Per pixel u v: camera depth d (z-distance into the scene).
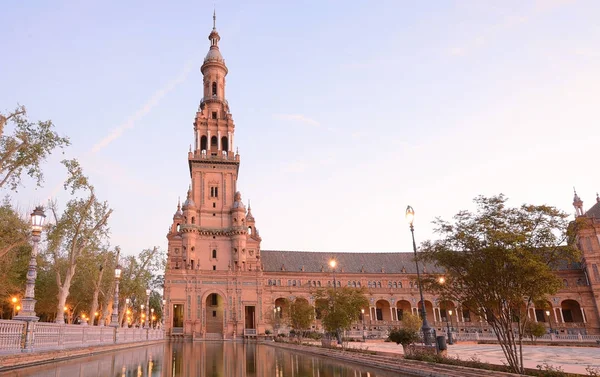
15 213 38.72
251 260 94.06
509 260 15.31
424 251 18.28
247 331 83.25
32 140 27.05
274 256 109.62
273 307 94.44
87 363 20.47
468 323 94.81
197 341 70.75
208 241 92.19
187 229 89.88
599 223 90.25
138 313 86.06
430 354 20.59
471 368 16.14
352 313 37.81
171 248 90.88
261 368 21.05
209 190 97.50
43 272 60.62
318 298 42.66
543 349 41.62
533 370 15.38
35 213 20.39
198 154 99.38
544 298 16.30
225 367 21.30
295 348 42.94
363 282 106.06
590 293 90.50
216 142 103.69
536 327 52.84
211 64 111.31
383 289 103.62
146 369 18.84
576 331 87.50
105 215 35.62
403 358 21.23
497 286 15.95
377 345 47.12
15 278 49.94
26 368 17.19
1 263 43.12
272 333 83.00
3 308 63.97
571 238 15.90
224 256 91.69
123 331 38.88
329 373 18.83
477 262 16.28
